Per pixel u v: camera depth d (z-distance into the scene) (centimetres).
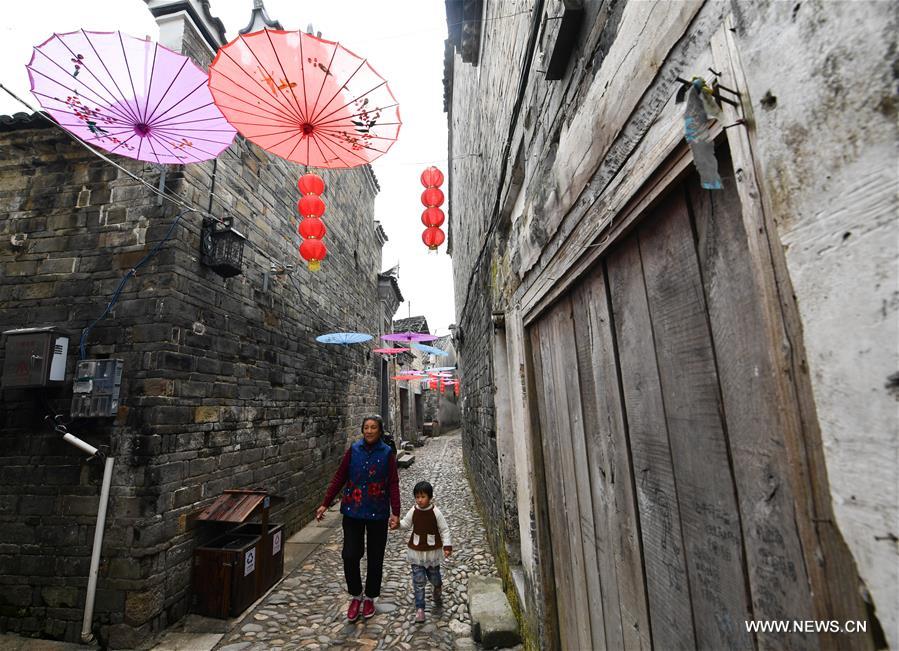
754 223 62
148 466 311
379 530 329
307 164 242
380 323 1197
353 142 221
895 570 40
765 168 58
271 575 382
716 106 69
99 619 296
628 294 117
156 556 309
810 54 50
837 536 50
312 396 627
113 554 302
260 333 479
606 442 136
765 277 60
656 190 94
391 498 335
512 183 237
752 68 60
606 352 133
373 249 1130
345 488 336
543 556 210
